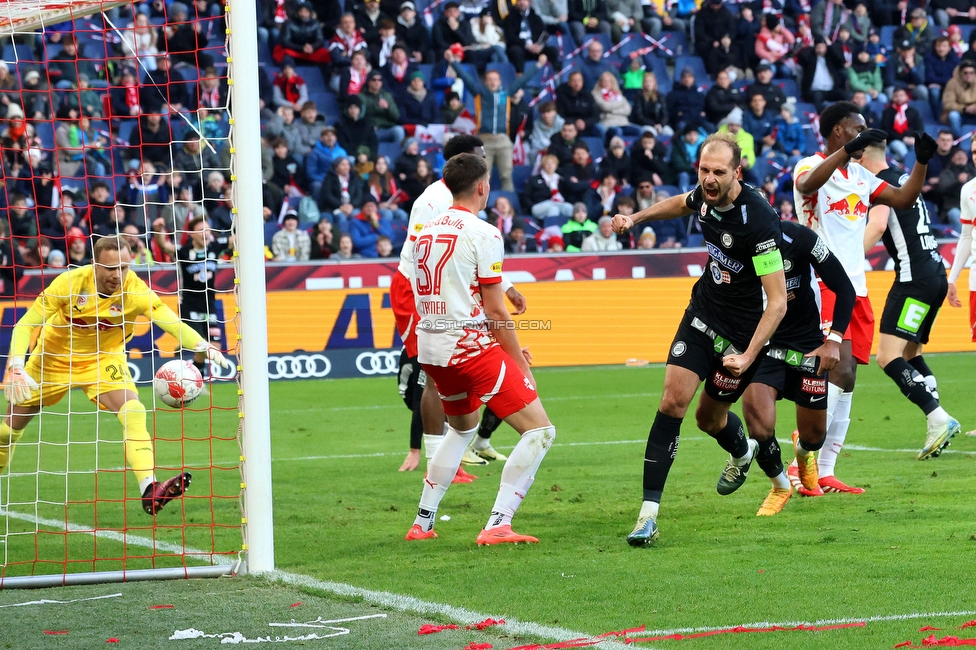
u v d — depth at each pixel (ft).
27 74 149.48
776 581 40.91
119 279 56.54
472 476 70.38
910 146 171.63
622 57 183.62
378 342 132.26
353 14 169.48
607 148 165.17
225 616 37.76
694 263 138.41
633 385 119.85
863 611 36.58
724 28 180.86
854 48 182.80
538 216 156.15
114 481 71.15
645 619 36.17
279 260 133.80
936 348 140.56
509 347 49.16
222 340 125.59
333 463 76.33
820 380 55.67
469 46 172.45
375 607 38.58
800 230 52.80
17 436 58.85
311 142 156.35
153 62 156.04
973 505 55.62
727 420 53.11
